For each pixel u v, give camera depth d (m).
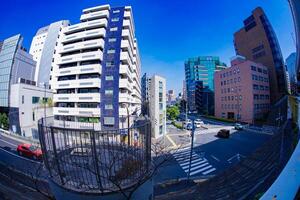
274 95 62.16
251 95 54.41
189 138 36.38
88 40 39.66
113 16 40.44
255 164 14.23
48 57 53.91
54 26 56.78
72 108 37.72
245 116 56.16
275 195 4.08
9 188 10.75
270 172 10.03
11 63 44.84
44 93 40.22
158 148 20.08
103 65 37.78
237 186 11.54
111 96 36.34
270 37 64.25
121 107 36.28
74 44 39.69
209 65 114.00
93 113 36.19
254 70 56.44
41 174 11.00
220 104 68.00
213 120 65.94
